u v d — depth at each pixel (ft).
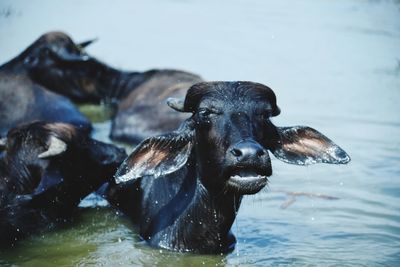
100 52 73.87
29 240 36.78
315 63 68.28
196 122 32.22
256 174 29.53
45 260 34.27
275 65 67.97
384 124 52.70
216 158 30.96
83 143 39.91
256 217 38.60
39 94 56.49
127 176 32.37
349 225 37.42
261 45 75.00
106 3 96.17
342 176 43.91
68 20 86.74
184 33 80.84
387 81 62.75
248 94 31.83
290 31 79.56
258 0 95.61
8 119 54.29
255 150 28.78
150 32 81.41
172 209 35.29
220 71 66.39
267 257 33.86
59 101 56.70
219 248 34.35
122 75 64.49
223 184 31.14
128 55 73.00
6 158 40.27
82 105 64.69
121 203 40.37
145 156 32.94
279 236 36.24
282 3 93.81
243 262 33.35
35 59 61.41
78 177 39.70
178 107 33.99
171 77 58.18
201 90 32.48
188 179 34.96
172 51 73.87
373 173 44.19
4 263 33.99
